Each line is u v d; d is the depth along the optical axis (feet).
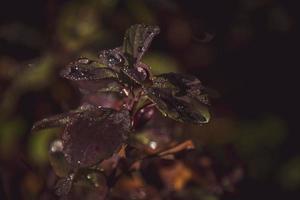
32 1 2.16
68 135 0.90
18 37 2.07
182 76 0.94
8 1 2.20
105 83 1.06
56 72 1.73
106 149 0.88
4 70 1.98
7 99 1.82
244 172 1.36
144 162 1.16
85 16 2.00
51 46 1.91
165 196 1.20
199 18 2.04
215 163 1.28
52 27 1.98
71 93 1.43
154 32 0.97
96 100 1.10
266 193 2.17
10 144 1.77
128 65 0.95
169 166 1.17
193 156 1.24
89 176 1.02
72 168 0.89
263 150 2.24
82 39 1.94
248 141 2.24
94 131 0.90
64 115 0.93
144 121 1.00
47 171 1.34
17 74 1.86
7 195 1.34
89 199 1.06
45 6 2.10
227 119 2.05
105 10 2.04
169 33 2.08
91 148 0.89
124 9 2.04
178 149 1.11
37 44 2.05
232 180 1.29
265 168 2.21
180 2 2.03
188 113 0.91
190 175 1.24
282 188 2.22
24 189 1.36
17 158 1.52
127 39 0.97
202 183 1.26
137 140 1.14
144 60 2.04
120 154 1.02
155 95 0.91
